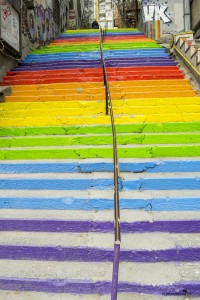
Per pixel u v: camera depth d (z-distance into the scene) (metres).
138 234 3.06
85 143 4.73
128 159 4.21
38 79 7.08
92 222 3.11
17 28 7.95
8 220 3.17
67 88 6.73
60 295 2.58
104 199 3.41
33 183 3.78
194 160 4.02
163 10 11.41
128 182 3.70
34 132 5.09
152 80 6.81
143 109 5.64
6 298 2.56
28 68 7.91
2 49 6.82
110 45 9.95
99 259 2.83
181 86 6.52
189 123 4.99
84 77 7.12
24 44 9.09
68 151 4.40
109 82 6.78
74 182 3.76
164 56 8.58
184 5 11.36
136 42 10.31
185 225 3.08
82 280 2.58
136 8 14.98
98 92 6.50
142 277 2.59
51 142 4.75
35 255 2.88
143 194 3.51
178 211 3.33
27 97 6.28
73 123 5.34
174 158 4.21
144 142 4.68
